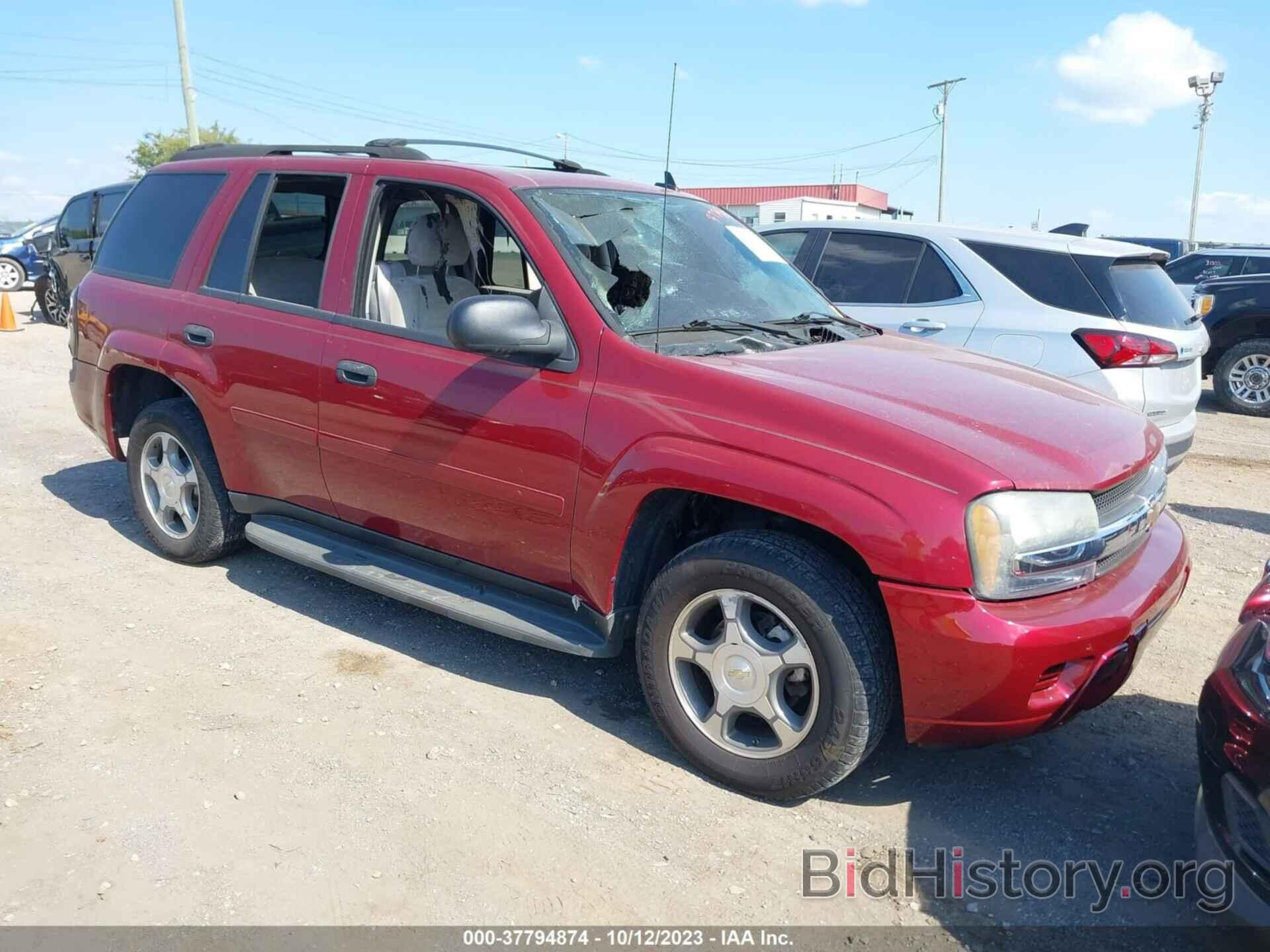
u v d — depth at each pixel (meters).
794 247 6.98
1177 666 4.22
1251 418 10.59
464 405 3.57
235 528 4.80
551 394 3.39
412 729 3.51
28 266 21.14
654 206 4.17
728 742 3.18
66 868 2.73
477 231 4.24
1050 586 2.82
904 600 2.77
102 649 4.03
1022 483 2.78
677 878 2.79
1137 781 3.36
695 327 3.60
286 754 3.31
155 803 3.03
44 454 7.20
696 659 3.21
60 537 5.34
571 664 4.07
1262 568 5.52
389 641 4.20
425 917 2.60
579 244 3.61
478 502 3.62
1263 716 2.42
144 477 4.97
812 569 2.90
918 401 3.12
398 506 3.91
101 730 3.42
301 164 4.36
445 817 3.01
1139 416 3.58
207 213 4.70
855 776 3.34
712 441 3.05
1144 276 6.08
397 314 4.05
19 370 11.02
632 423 3.21
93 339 5.09
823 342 3.81
